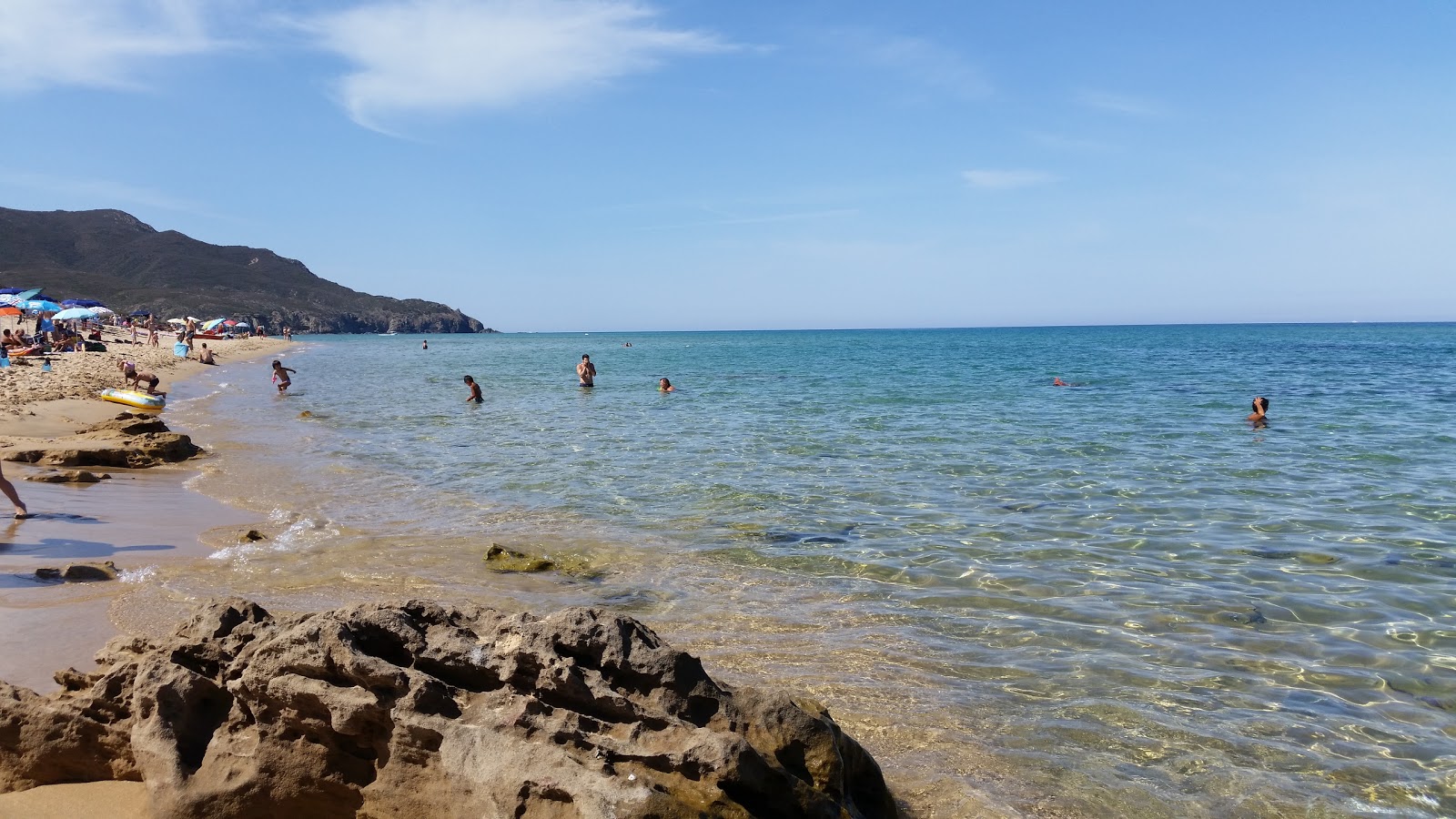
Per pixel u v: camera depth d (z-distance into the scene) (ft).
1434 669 23.13
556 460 58.39
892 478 51.01
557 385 135.54
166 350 203.62
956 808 16.46
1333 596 29.27
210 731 15.67
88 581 28.32
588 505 43.80
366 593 28.14
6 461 49.03
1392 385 119.14
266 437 71.00
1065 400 99.55
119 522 37.04
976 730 19.60
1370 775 17.75
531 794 13.12
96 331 199.21
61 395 82.99
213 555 32.42
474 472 53.47
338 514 41.06
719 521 40.16
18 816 14.69
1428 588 30.07
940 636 25.58
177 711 15.39
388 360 235.20
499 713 14.32
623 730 14.47
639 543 36.11
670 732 14.46
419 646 15.61
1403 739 19.30
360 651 15.06
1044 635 25.67
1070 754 18.52
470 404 101.60
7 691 16.56
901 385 127.13
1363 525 39.04
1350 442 63.98
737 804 13.52
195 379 140.77
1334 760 18.37
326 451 62.39
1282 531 38.19
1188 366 175.94
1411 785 17.34
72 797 15.38
